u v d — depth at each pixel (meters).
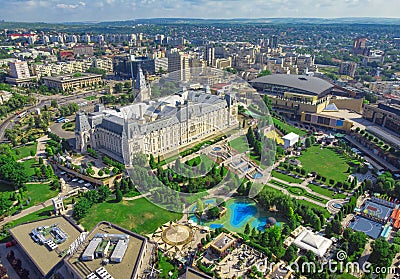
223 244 194.12
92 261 155.50
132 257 159.25
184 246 198.75
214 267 181.88
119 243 165.25
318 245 191.62
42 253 173.50
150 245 183.00
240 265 182.88
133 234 176.00
